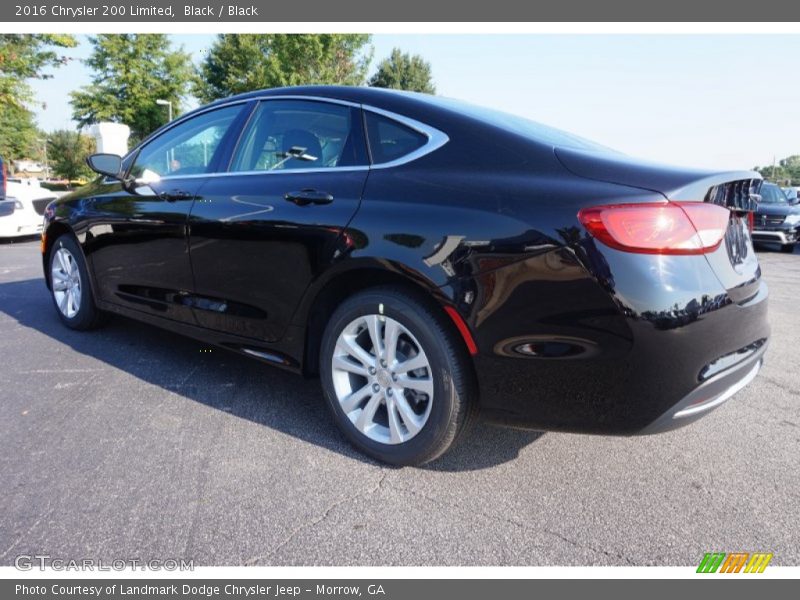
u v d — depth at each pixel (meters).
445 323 2.11
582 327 1.83
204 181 3.00
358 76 29.09
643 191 1.84
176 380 3.22
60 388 3.07
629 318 1.76
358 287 2.45
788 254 12.19
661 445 2.58
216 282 2.87
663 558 1.83
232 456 2.38
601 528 1.97
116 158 3.54
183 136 3.32
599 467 2.37
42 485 2.13
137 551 1.80
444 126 2.32
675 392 1.82
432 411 2.14
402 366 2.21
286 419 2.74
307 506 2.05
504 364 1.97
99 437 2.52
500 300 1.93
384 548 1.85
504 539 1.90
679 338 1.78
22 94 20.73
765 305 2.21
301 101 2.78
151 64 32.00
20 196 10.28
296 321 2.53
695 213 1.85
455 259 2.00
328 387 2.46
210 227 2.83
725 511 2.07
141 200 3.34
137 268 3.38
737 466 2.40
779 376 3.59
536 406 1.98
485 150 2.19
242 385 3.16
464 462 2.38
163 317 3.29
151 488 2.13
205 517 1.97
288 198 2.52
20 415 2.73
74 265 4.05
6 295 5.47
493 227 1.95
